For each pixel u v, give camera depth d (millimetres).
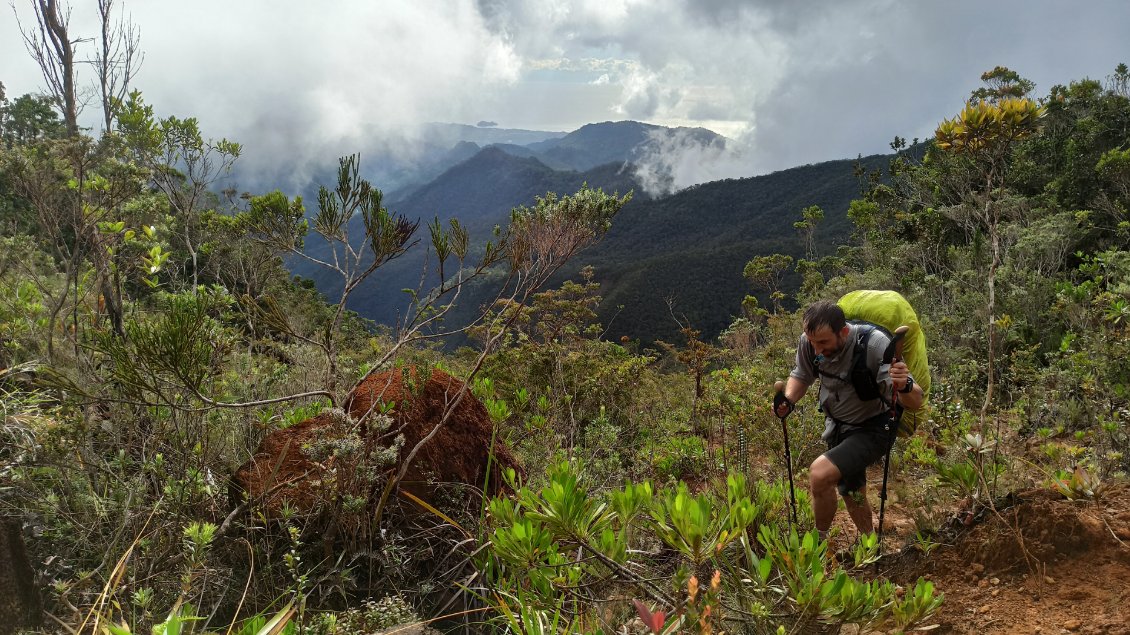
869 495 4109
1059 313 8781
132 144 4762
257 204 3750
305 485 3225
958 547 2771
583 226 4164
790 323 8000
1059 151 23734
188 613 2346
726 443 4602
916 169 27562
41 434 2869
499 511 2104
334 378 3867
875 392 3234
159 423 3137
